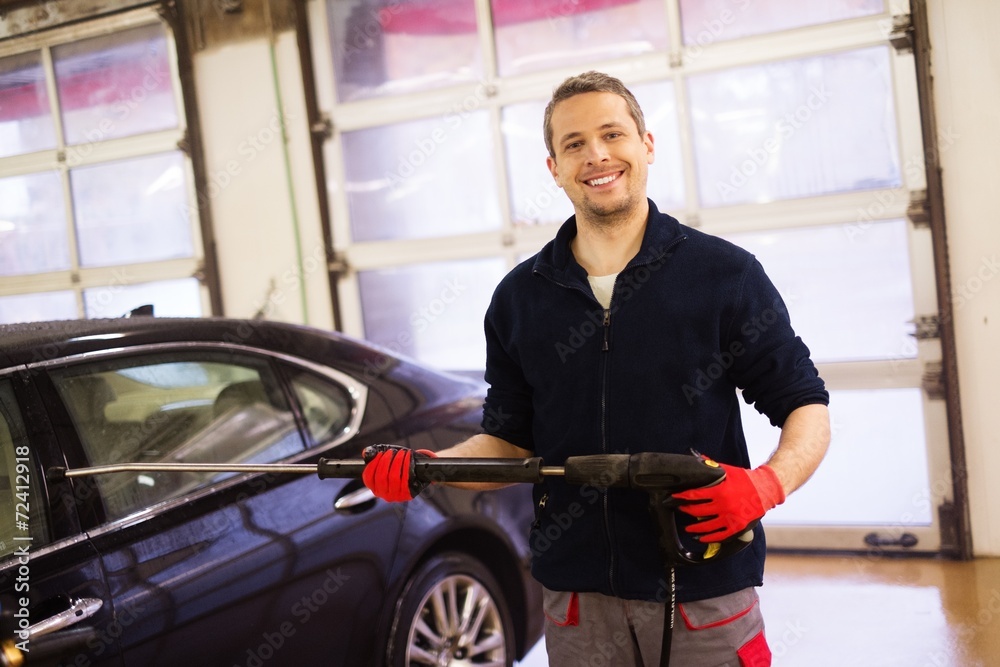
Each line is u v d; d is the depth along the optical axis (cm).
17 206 491
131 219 471
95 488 182
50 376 187
